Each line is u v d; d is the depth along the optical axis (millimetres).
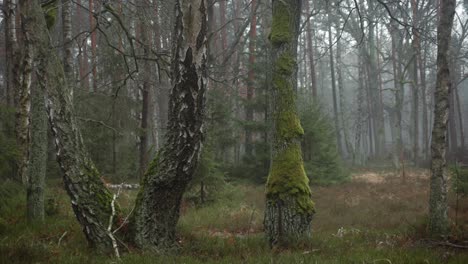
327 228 11359
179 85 6070
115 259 5547
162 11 11141
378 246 7695
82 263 5418
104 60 14953
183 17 6012
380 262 5805
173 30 6141
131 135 19359
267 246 7262
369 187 18938
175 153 6188
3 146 10648
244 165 20516
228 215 12469
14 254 5562
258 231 10781
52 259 5562
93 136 16922
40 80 6145
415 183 19719
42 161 8695
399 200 15164
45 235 7438
